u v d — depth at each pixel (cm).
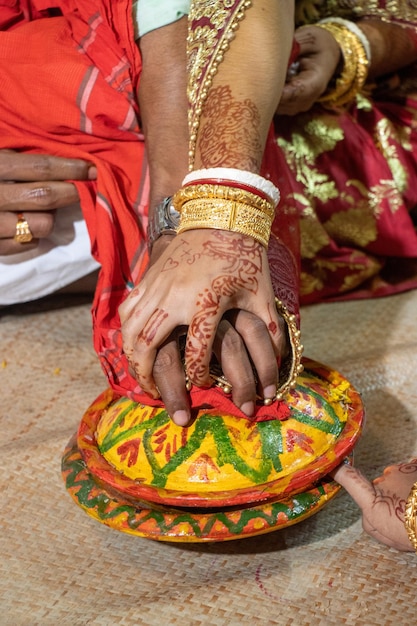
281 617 106
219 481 107
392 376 160
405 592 108
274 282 120
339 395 121
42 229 164
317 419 114
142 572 115
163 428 112
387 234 191
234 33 119
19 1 163
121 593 112
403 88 194
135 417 117
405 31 183
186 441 110
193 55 121
